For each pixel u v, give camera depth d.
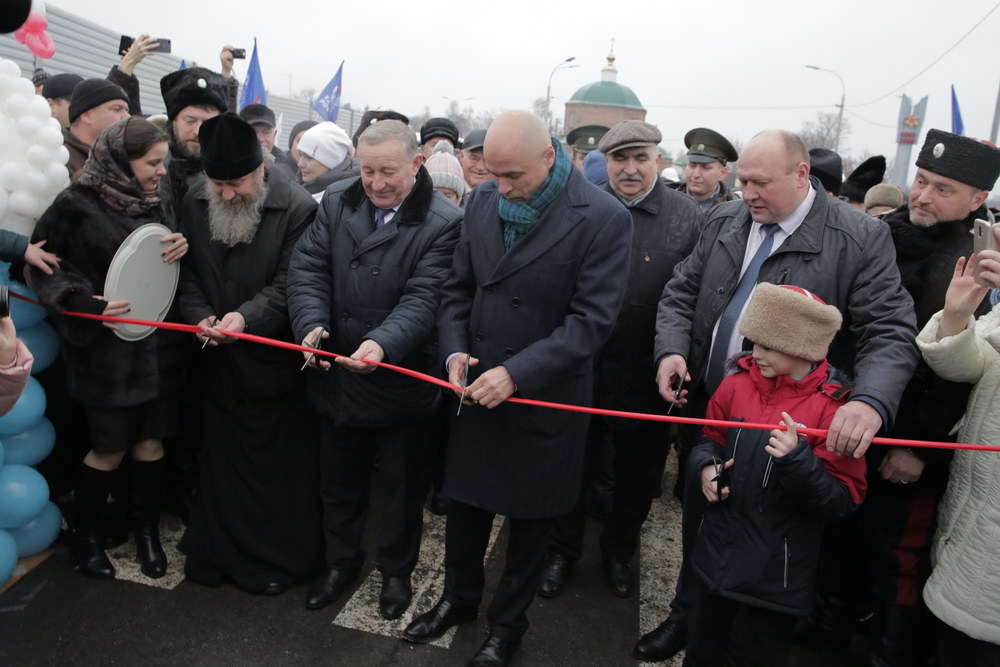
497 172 2.11
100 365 2.58
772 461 1.99
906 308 2.20
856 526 2.56
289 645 2.53
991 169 2.33
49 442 2.70
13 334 1.67
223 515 2.79
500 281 2.27
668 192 3.02
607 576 3.06
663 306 2.69
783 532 2.02
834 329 1.98
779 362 2.02
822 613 2.70
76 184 2.50
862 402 1.98
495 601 2.46
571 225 2.21
